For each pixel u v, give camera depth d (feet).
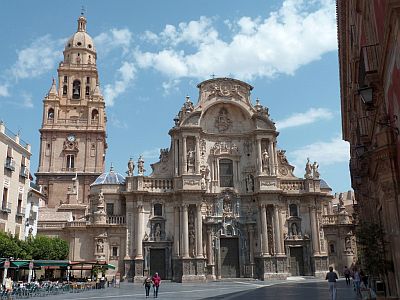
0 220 173.88
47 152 328.29
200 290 148.25
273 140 224.74
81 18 385.91
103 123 345.51
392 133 61.26
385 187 63.36
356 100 103.96
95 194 223.51
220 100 228.22
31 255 171.12
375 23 62.75
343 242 221.87
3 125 176.24
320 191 222.89
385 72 58.29
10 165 180.96
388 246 82.43
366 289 108.78
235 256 213.46
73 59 363.76
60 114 345.10
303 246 216.74
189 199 208.44
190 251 204.64
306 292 127.44
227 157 225.15
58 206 287.28
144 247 206.08
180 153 216.74
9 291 118.93
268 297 112.98
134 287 172.96
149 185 214.90
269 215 214.28
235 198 219.20
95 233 207.62
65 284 152.87
